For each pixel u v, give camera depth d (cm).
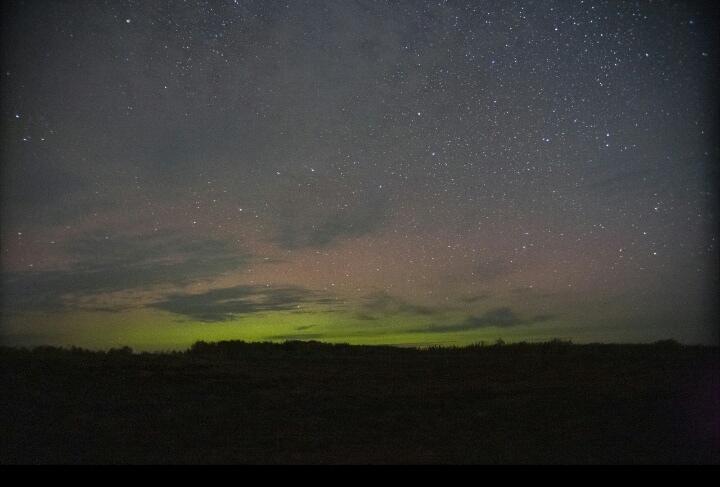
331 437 1020
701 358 1747
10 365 1576
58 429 1064
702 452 856
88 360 1697
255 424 1115
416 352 2277
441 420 1130
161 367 1641
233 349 2241
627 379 1454
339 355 2172
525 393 1350
